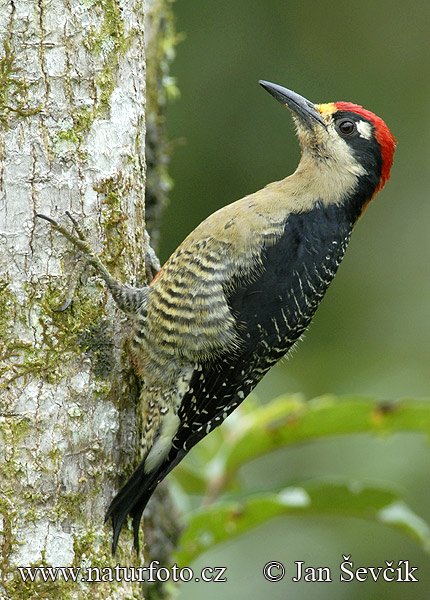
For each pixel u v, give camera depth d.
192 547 10.41
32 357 7.61
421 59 17.69
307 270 9.17
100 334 7.99
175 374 8.66
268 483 15.80
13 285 7.60
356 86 17.61
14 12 7.61
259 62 17.05
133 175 8.32
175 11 16.81
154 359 8.55
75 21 7.79
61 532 7.54
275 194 9.42
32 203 7.68
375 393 16.98
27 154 7.66
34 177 7.69
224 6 17.05
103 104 7.98
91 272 7.97
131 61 8.23
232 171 16.80
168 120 16.66
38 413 7.57
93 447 7.83
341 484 10.06
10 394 7.52
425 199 18.22
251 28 17.09
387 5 17.64
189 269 8.73
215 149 16.77
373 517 10.24
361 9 17.59
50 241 7.74
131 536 8.16
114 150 8.07
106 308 8.09
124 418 8.21
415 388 16.94
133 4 8.25
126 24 8.15
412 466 15.27
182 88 16.75
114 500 7.81
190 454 12.44
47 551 7.45
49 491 7.53
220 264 8.80
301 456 15.90
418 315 17.83
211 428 8.97
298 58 17.27
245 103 16.84
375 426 10.17
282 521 15.39
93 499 7.77
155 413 8.60
